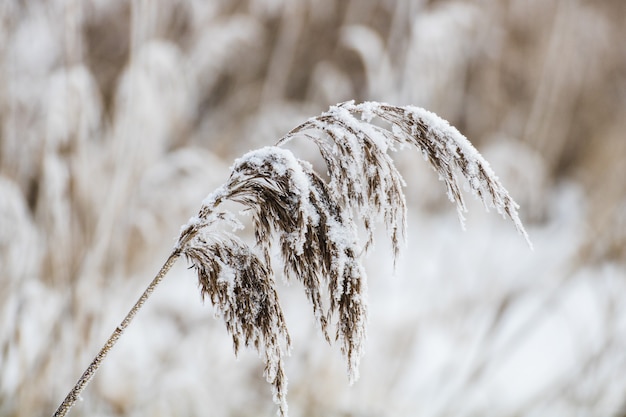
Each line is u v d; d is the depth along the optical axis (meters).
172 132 4.14
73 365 3.06
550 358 4.74
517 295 4.16
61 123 3.09
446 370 4.03
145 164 3.49
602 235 4.32
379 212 1.10
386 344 4.21
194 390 3.43
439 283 4.59
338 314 1.11
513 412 4.07
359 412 3.83
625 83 7.68
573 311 5.09
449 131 1.11
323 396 3.82
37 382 2.96
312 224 1.11
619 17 7.56
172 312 4.04
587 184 6.71
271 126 4.23
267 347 1.15
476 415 3.96
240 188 1.14
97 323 3.14
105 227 3.12
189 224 1.13
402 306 4.45
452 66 4.22
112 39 4.86
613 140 6.63
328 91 4.50
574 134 7.68
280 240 1.14
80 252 3.31
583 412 3.93
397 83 4.12
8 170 3.33
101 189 3.47
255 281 1.15
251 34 4.68
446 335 4.42
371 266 4.54
